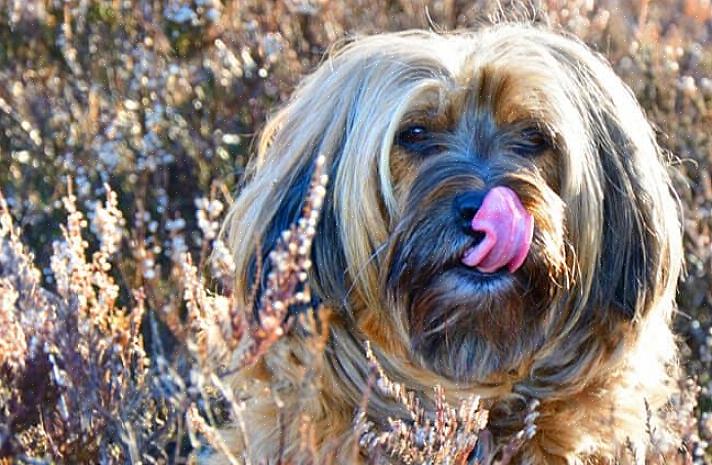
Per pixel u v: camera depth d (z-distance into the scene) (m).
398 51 4.93
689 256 6.21
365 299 4.74
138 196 6.33
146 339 5.53
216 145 6.54
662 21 8.07
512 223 4.43
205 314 4.47
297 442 4.73
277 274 3.99
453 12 7.28
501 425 4.89
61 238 6.30
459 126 4.81
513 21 6.27
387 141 4.69
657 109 6.88
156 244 5.92
